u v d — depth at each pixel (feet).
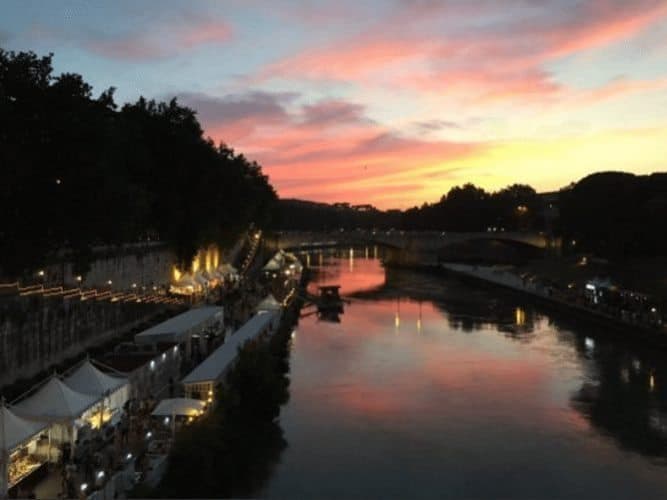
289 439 167.32
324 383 222.07
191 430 131.34
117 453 120.78
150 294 267.80
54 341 163.84
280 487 137.80
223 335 232.12
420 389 215.31
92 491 103.40
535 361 256.32
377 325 343.05
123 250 240.94
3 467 98.37
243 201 411.13
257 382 175.01
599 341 297.74
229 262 502.38
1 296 143.64
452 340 300.61
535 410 193.06
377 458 155.63
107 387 132.36
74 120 155.94
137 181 266.77
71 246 168.96
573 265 497.05
